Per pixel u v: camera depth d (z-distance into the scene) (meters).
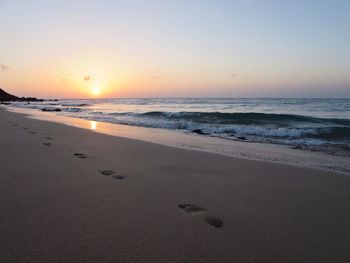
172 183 4.65
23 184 4.38
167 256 2.43
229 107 42.91
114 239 2.70
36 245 2.55
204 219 3.25
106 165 5.80
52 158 6.35
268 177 5.15
